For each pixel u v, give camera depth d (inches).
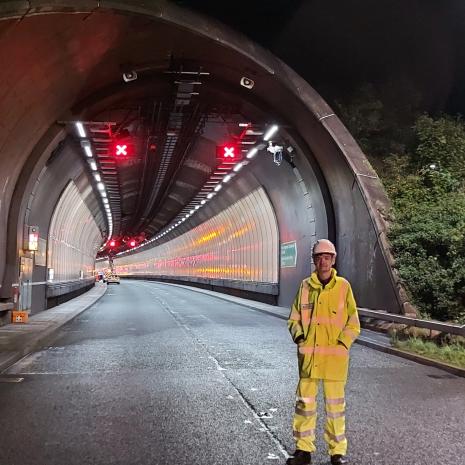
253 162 1158.3
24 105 650.2
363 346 625.3
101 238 2822.3
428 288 707.4
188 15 675.4
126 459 237.8
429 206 794.8
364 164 820.6
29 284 892.0
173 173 1446.9
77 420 301.7
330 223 924.6
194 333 730.8
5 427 287.9
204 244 2249.0
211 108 916.0
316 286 226.5
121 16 604.7
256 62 763.4
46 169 890.1
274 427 289.7
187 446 256.5
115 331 749.9
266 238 1325.0
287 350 577.6
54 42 569.3
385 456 243.3
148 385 396.8
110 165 1243.8
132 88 819.4
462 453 247.9
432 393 377.1
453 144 916.0
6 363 464.4
